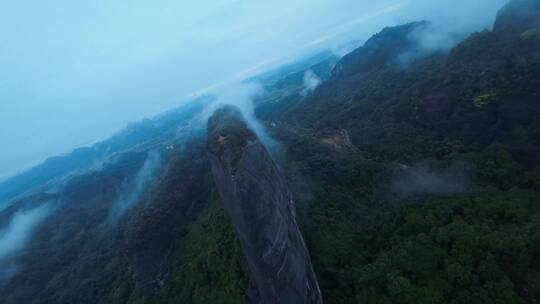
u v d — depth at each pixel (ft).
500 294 124.36
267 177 145.18
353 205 211.41
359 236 185.06
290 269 134.92
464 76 312.09
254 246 128.67
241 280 171.83
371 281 150.30
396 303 140.26
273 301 136.15
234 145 135.44
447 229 151.74
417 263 146.30
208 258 202.18
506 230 144.56
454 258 141.28
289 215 157.07
